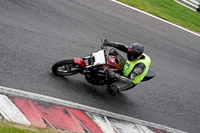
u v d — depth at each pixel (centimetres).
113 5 2423
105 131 1048
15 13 1589
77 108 1093
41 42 1429
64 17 1802
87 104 1150
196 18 3269
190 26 2850
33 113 958
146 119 1252
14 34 1391
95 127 1042
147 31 2220
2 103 936
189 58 2094
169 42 2211
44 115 973
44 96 1067
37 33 1492
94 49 1612
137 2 2820
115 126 1102
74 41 1593
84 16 1950
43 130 901
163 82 1619
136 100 1352
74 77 1272
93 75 1181
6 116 889
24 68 1180
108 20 2075
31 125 902
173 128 1272
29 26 1524
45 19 1672
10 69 1136
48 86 1137
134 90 1422
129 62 1178
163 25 2519
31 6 1744
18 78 1104
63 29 1659
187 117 1400
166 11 2991
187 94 1609
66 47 1496
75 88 1205
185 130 1296
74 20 1827
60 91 1142
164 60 1886
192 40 2480
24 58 1246
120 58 1209
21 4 1714
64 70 1219
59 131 932
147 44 1994
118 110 1220
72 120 1016
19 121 895
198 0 4009
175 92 1571
